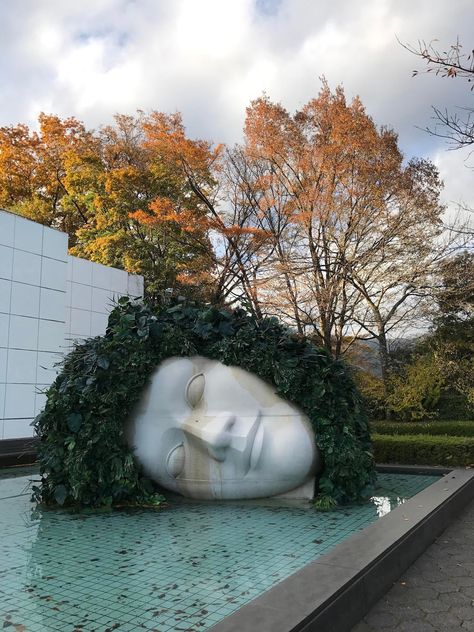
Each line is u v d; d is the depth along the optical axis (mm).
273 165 18875
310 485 5375
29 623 2584
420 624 3016
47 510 5129
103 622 2592
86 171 22953
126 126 25812
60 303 12172
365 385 17641
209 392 5379
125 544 3973
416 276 17078
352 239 17328
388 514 4508
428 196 17734
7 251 10984
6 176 25062
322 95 17812
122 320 5410
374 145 16703
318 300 16594
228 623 2324
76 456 5016
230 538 4137
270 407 5355
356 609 2988
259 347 5391
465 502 6082
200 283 20000
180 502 5418
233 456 5191
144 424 5352
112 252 22234
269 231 18797
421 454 8523
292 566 3455
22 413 11047
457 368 16656
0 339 10719
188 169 20250
